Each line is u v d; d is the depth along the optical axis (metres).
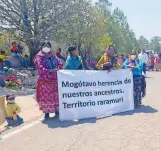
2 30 19.00
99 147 5.36
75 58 7.71
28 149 5.56
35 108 9.70
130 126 6.47
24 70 16.75
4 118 7.98
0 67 13.34
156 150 5.11
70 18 19.50
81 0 19.83
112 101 7.88
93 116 7.55
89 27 28.83
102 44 33.31
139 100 8.61
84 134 6.11
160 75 22.89
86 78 7.57
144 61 18.05
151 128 6.27
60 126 6.82
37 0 18.08
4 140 6.25
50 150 5.41
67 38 21.19
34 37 18.06
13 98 7.98
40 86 7.36
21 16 18.28
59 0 18.28
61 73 7.27
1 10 18.11
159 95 11.02
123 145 5.38
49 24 18.44
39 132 6.51
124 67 8.48
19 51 18.59
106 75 7.85
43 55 7.32
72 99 7.36
